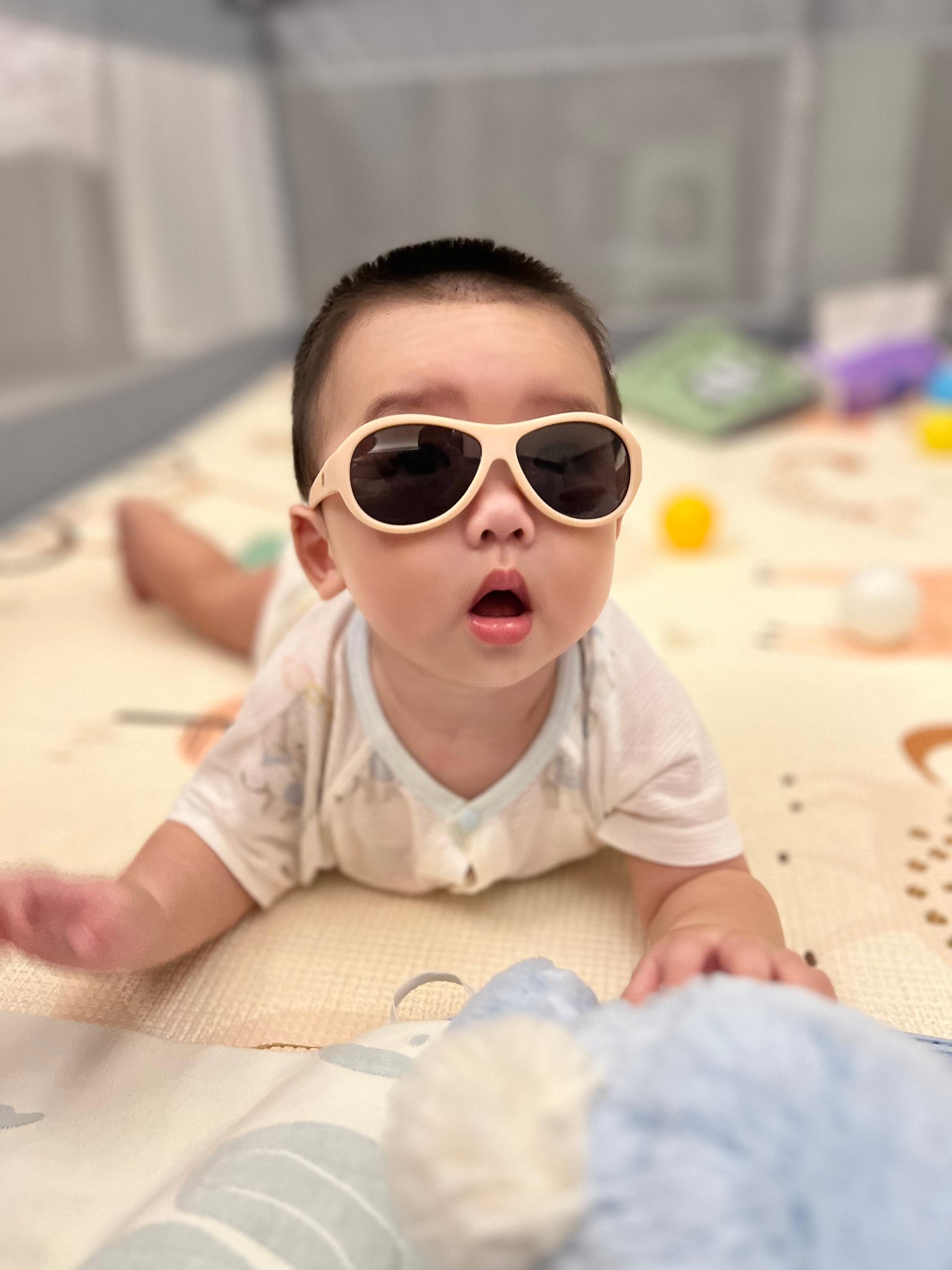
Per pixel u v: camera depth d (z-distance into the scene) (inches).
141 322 83.0
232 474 75.5
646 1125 12.8
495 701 25.1
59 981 26.3
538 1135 12.5
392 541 22.2
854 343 97.0
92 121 74.6
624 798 27.9
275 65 105.0
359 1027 24.9
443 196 106.6
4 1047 24.0
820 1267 11.6
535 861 29.8
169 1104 22.3
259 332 107.0
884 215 99.4
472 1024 17.6
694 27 96.3
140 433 82.0
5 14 63.9
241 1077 23.1
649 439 83.6
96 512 67.1
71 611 52.1
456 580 21.8
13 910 21.5
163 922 25.2
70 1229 19.2
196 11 91.3
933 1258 11.7
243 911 28.8
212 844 27.3
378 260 26.1
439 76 102.0
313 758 27.8
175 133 88.1
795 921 28.5
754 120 98.3
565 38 98.6
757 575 55.2
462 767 26.7
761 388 87.9
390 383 22.3
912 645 46.4
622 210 103.7
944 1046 23.4
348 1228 17.3
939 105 94.4
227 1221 17.5
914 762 36.7
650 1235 11.8
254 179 105.0
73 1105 22.3
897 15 92.7
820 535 61.3
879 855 31.4
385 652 25.9
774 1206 12.0
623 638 28.4
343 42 102.7
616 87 99.3
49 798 35.3
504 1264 11.9
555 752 26.9
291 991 26.2
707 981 16.3
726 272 105.0
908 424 86.9
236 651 46.5
